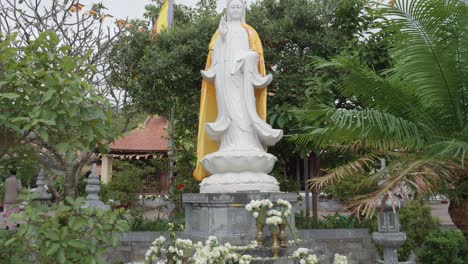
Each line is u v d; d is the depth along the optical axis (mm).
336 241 9898
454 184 5641
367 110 5820
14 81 4129
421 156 5430
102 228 4215
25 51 4484
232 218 6980
